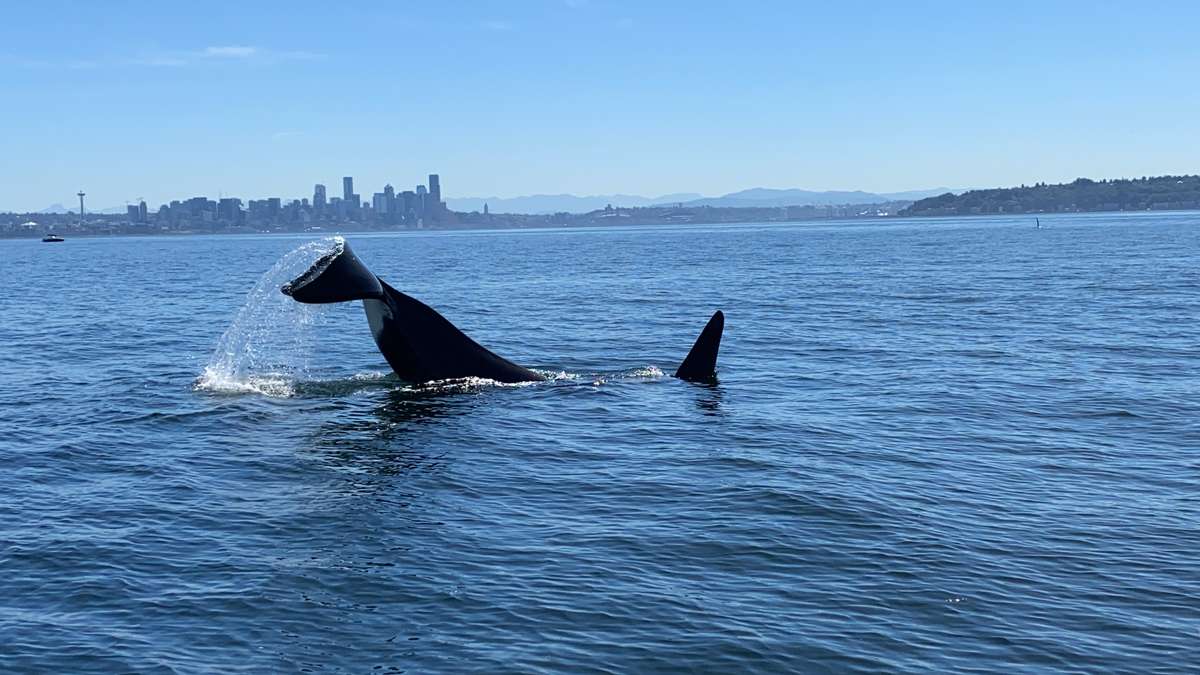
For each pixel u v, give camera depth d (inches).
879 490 599.2
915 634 418.0
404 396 860.6
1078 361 1064.8
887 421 784.3
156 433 746.2
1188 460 663.8
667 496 592.7
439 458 674.2
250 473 641.6
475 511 567.8
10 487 615.5
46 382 976.3
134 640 414.9
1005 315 1526.8
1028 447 700.7
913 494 591.8
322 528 540.4
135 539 524.4
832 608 441.1
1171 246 3821.4
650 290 2178.9
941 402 855.1
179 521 552.4
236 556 501.0
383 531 535.2
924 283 2240.4
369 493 600.1
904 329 1371.8
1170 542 513.0
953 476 629.9
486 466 656.4
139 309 1817.2
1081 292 1902.1
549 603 446.3
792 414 808.9
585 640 414.0
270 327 1450.5
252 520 553.6
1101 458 671.1
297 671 391.2
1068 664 394.3
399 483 619.8
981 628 422.6
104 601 450.6
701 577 474.0
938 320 1477.6
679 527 539.5
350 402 841.5
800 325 1434.5
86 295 2210.9
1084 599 448.5
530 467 653.9
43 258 5241.1
